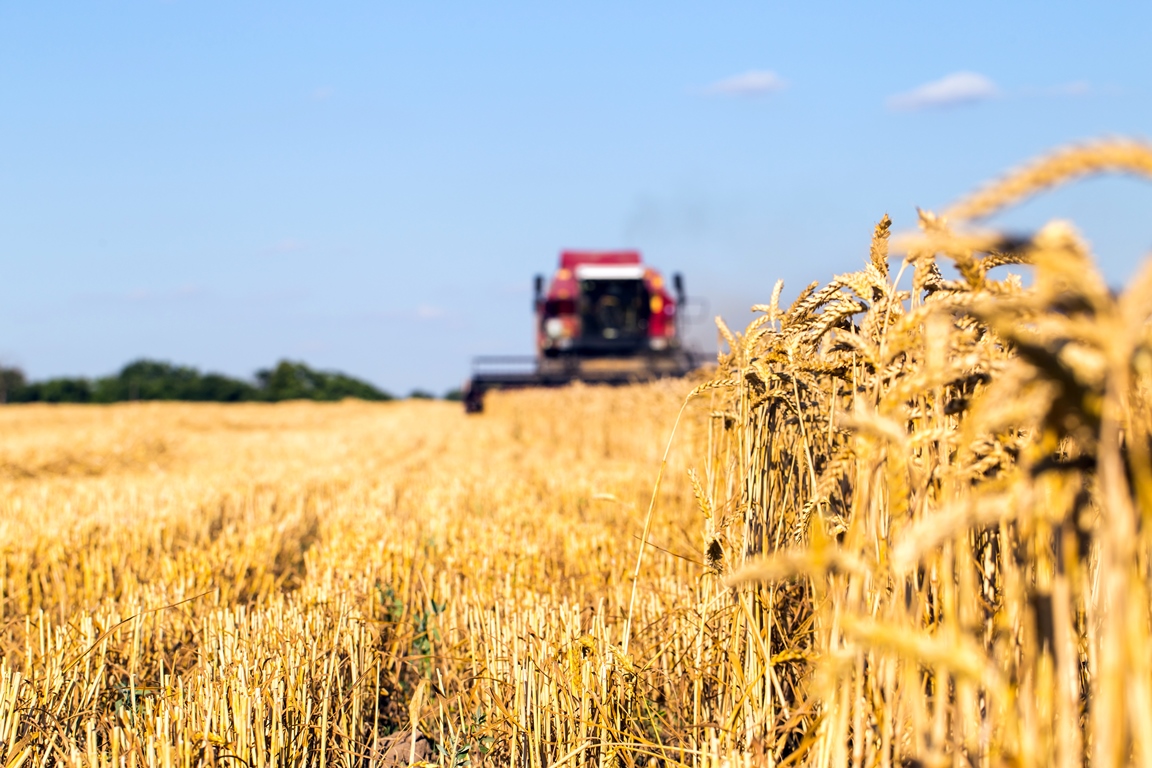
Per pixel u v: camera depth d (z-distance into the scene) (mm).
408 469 13758
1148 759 1319
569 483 9398
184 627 4801
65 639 4129
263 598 5805
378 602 4934
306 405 65812
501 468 12992
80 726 3635
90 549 6516
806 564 1528
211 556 6094
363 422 37250
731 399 3439
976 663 1363
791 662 3037
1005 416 1404
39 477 13430
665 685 3549
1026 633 2049
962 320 2240
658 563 5430
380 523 7227
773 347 2973
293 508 8969
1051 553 1889
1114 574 1297
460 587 5242
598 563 5598
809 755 2607
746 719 2885
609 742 3076
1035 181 1099
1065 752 1593
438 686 4262
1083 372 1314
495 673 3654
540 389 25391
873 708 2336
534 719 3244
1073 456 2064
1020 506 1419
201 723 3248
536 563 5582
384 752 3781
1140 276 1191
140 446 16453
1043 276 1295
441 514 7578
